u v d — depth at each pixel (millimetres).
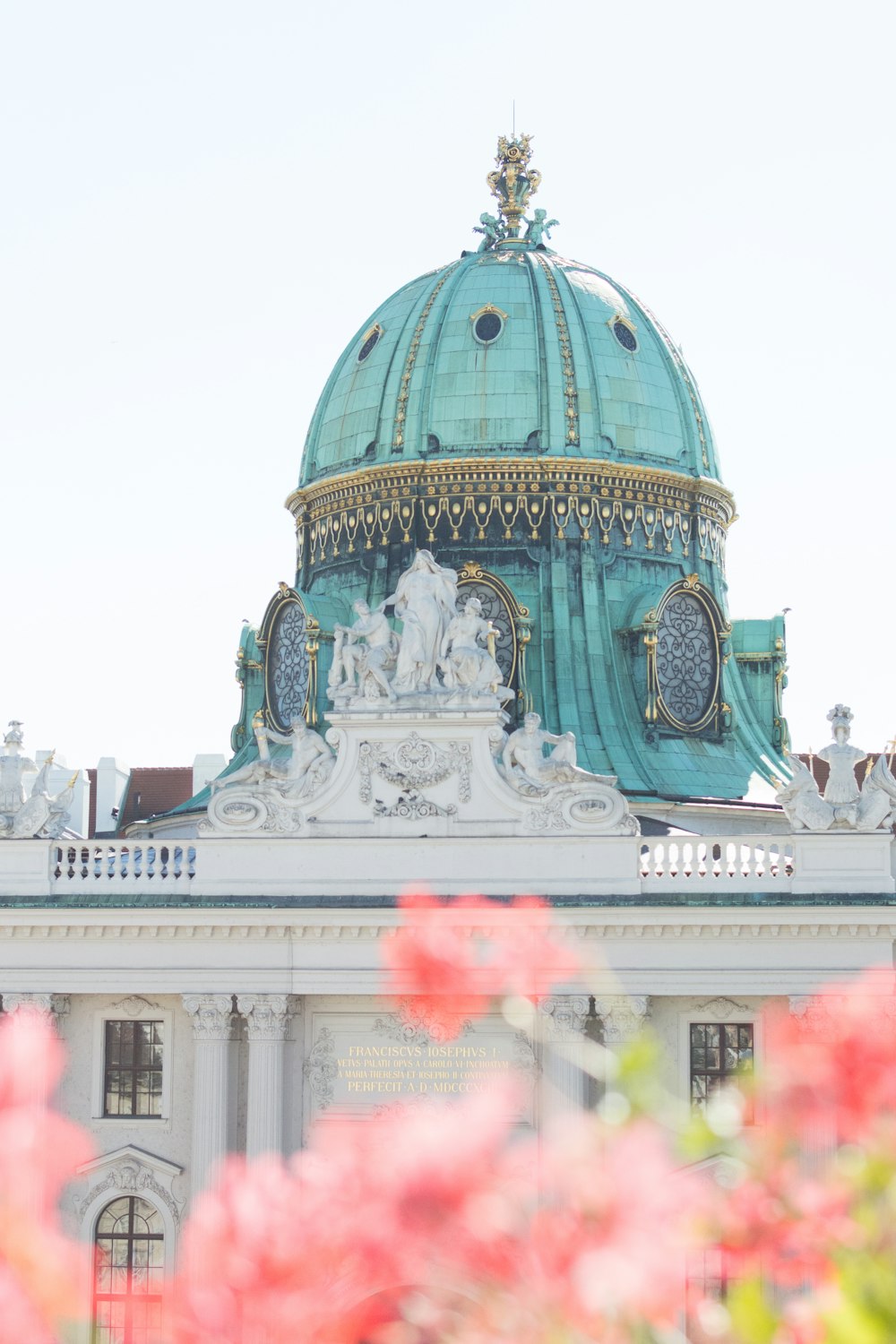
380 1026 126062
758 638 162250
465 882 125312
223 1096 125688
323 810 127125
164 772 198625
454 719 126375
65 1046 128500
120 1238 127438
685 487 156750
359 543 155750
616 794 125062
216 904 125312
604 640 151000
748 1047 125000
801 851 124125
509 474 152375
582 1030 122938
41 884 127562
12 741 130500
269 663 158375
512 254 163250
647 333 161125
